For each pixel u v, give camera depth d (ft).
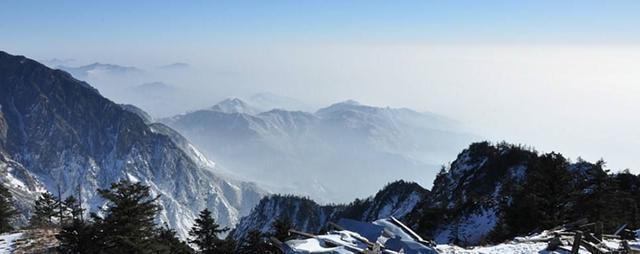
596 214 161.89
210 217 235.40
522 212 155.94
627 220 165.17
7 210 259.60
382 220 96.07
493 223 198.08
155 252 151.23
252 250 232.32
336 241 86.38
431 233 227.61
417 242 88.28
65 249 147.74
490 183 341.41
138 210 144.87
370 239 89.92
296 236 210.79
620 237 103.40
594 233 100.22
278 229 218.18
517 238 107.45
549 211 154.51
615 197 181.57
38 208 294.05
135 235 142.20
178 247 210.18
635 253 87.66
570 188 157.99
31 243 172.35
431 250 86.17
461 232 207.21
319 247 84.99
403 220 337.93
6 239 179.93
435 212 246.27
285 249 84.94
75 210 289.53
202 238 234.38
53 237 180.75
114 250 138.82
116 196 143.95
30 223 281.95
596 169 209.97
